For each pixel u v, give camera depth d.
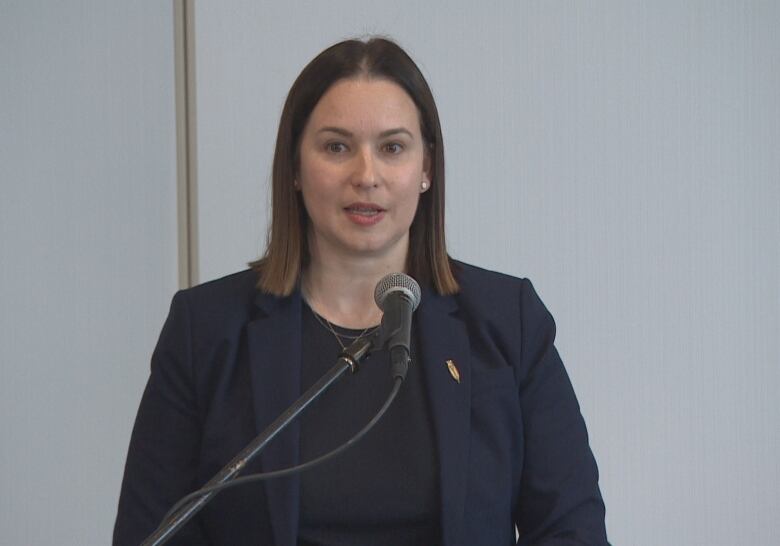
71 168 9.41
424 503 5.96
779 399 9.75
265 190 9.50
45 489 9.39
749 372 9.73
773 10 9.76
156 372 6.46
